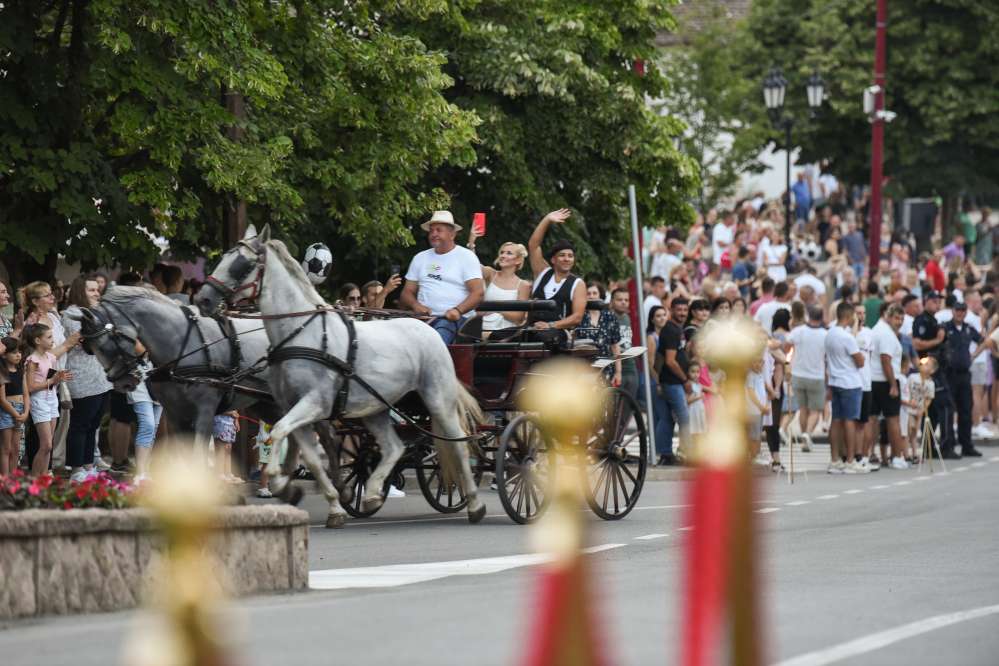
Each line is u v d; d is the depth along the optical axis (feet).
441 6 158.71
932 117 395.55
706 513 18.75
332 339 100.48
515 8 192.65
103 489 63.57
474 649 49.26
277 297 99.76
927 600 63.98
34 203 126.41
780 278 256.93
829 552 85.35
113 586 61.57
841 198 338.95
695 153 344.08
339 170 152.76
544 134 194.90
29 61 123.65
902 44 399.24
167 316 102.78
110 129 130.21
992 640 53.11
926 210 290.35
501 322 118.11
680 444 157.89
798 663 47.37
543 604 16.02
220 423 119.75
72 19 127.85
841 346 161.48
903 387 170.81
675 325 156.87
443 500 126.41
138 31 126.72
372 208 157.58
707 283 184.14
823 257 299.17
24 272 134.31
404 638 51.75
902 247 284.61
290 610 59.93
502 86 186.29
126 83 125.39
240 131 135.85
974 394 210.38
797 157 422.41
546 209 193.57
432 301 113.19
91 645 51.34
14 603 57.67
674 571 75.56
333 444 107.14
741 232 274.57
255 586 67.00
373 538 96.99
